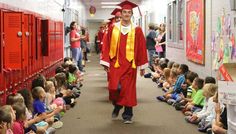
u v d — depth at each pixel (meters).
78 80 9.91
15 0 5.56
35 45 5.77
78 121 6.12
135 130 5.54
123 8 6.10
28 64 5.10
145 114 6.67
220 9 6.09
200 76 7.64
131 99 5.95
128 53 6.02
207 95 5.59
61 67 8.62
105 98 8.36
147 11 19.19
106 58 6.15
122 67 5.99
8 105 3.94
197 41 7.77
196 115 5.87
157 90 9.52
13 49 4.60
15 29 4.59
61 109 6.15
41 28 6.61
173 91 7.80
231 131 3.21
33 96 5.23
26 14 5.03
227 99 3.16
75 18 17.94
